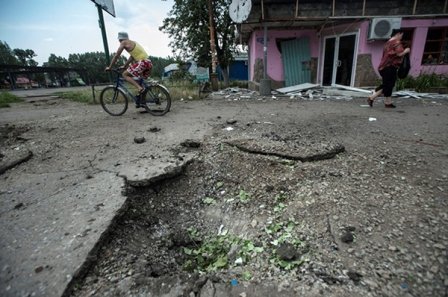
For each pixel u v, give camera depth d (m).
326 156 3.31
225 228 2.40
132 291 1.63
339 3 9.23
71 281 1.61
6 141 4.46
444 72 9.95
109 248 2.00
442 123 4.93
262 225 2.31
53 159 3.56
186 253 2.18
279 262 1.88
